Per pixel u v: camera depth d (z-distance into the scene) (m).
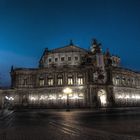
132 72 110.00
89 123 29.09
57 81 96.19
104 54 100.00
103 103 90.88
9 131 22.31
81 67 93.69
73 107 90.38
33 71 101.12
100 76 92.19
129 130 21.23
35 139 17.36
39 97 97.81
